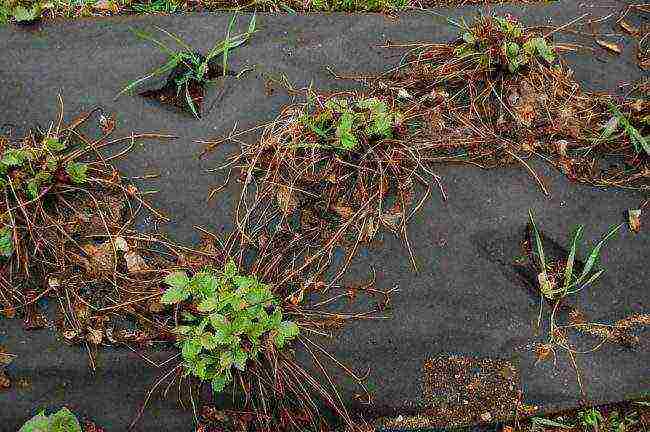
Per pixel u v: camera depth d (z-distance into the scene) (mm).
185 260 2154
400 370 2131
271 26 2455
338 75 2404
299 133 2258
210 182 2238
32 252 2109
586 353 2174
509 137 2348
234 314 1949
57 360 2057
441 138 2312
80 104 2295
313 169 2240
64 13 2453
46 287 2092
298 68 2402
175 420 2059
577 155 2359
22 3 2430
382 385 2117
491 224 2266
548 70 2445
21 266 2094
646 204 2322
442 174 2285
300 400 2080
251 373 2057
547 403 2141
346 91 2383
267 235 2188
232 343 1909
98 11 2486
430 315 2172
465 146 2314
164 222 2195
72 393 2049
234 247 2178
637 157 2373
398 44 2463
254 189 2232
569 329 2193
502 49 2348
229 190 2230
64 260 2111
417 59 2441
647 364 2176
